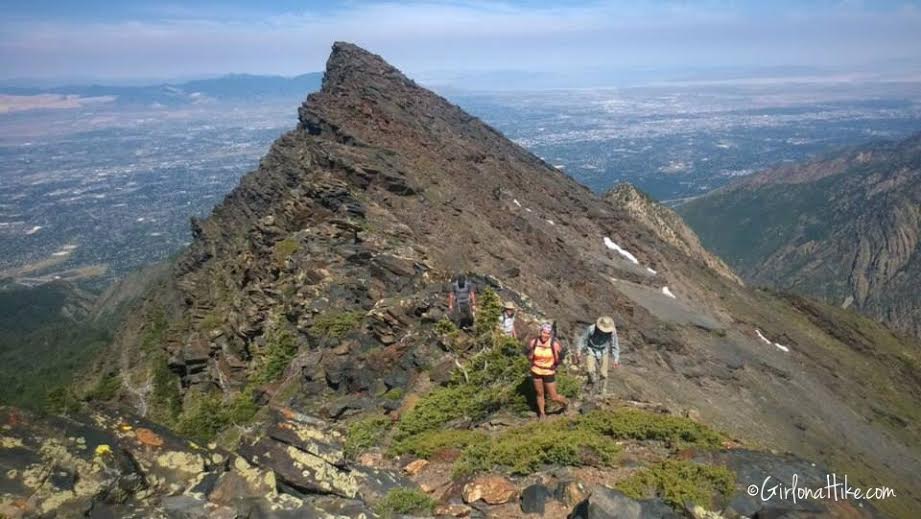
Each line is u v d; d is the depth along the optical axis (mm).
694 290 61406
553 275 40688
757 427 31109
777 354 52125
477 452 12898
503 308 20875
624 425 14289
